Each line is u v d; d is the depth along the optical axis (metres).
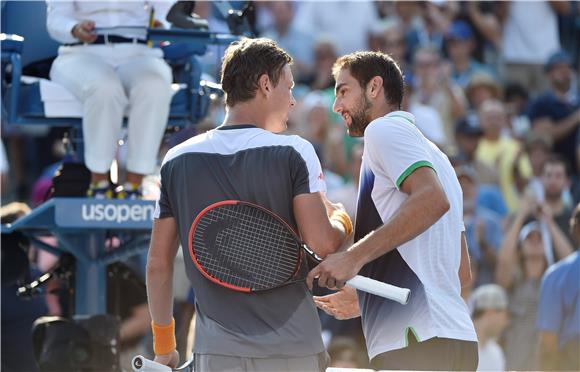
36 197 30.45
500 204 33.25
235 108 13.37
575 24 43.16
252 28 20.02
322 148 35.56
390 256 13.70
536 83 42.09
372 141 13.45
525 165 34.94
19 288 20.45
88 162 19.08
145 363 13.06
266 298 12.87
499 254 29.58
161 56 20.38
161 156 22.08
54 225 18.73
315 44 39.97
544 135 35.72
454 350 13.57
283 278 12.84
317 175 12.93
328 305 15.17
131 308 21.92
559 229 30.69
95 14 19.80
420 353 13.58
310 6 41.38
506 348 28.41
